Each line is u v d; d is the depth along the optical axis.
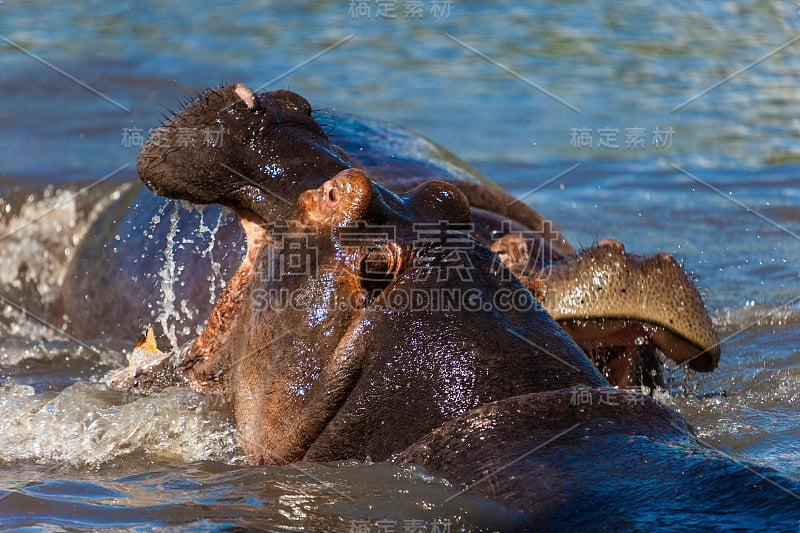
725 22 59.44
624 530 9.61
